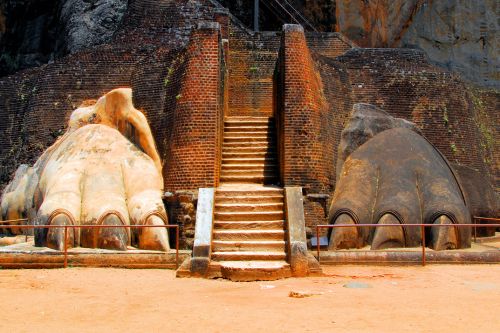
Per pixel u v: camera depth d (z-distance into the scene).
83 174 16.69
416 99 20.64
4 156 21.72
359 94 20.55
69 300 10.20
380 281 12.18
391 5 28.48
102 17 27.19
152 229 15.24
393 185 16.75
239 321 8.60
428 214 16.06
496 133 23.20
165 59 19.53
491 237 19.06
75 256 14.15
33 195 18.80
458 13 29.98
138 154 17.84
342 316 8.81
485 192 19.81
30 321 8.64
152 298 10.47
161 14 23.78
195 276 13.07
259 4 29.67
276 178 18.41
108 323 8.55
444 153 20.30
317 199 17.41
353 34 28.00
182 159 17.39
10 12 30.66
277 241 14.42
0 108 22.28
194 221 16.61
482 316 8.79
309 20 28.33
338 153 18.97
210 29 18.05
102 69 20.89
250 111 23.86
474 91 23.56
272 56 24.39
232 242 14.22
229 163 18.98
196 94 17.64
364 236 16.11
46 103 20.81
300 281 12.41
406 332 7.84
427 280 12.27
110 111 18.69
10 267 13.92
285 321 8.55
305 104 17.84
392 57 21.56
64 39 28.00
